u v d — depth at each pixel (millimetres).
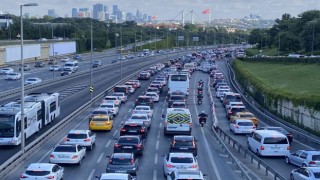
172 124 52781
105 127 54906
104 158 40688
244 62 160500
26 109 49094
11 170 35438
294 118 63062
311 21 165250
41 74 132125
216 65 168875
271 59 148875
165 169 33094
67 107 75750
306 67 121125
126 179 25422
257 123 60375
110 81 117562
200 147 47156
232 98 79375
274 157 42656
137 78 125750
